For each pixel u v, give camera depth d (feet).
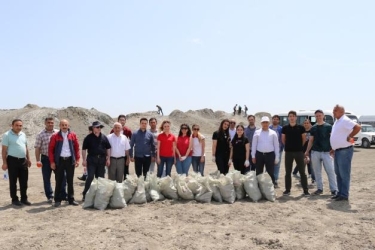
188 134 34.53
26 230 20.84
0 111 127.34
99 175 28.32
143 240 18.75
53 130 28.76
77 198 30.01
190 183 28.40
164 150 32.65
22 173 27.48
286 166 30.63
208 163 61.11
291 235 19.57
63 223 22.18
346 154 27.09
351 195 30.09
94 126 27.94
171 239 18.97
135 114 147.84
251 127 36.09
